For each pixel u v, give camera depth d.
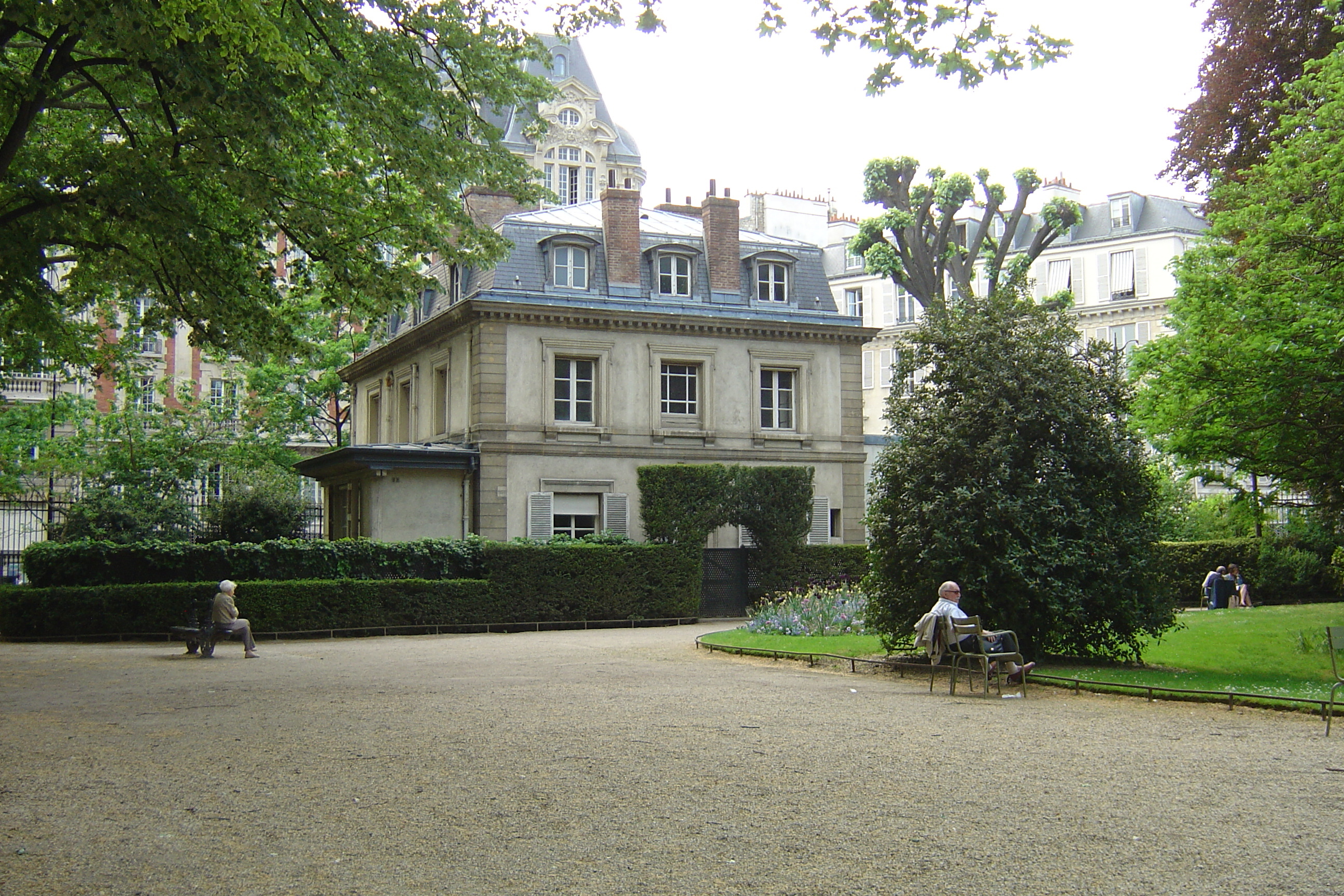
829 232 75.25
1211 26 27.12
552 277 35.62
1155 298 63.66
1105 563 16.38
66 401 39.12
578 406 35.44
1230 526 39.09
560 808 7.48
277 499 33.19
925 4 12.95
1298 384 17.41
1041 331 17.58
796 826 7.02
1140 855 6.37
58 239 16.08
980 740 10.31
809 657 18.31
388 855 6.40
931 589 17.09
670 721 11.45
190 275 17.42
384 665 18.70
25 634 25.64
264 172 16.88
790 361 37.75
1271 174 18.75
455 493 33.75
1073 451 16.89
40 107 15.88
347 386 47.75
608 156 88.62
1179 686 14.07
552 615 29.44
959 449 16.89
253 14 12.23
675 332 36.25
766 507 33.34
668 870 6.09
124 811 7.48
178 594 25.77
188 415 39.25
